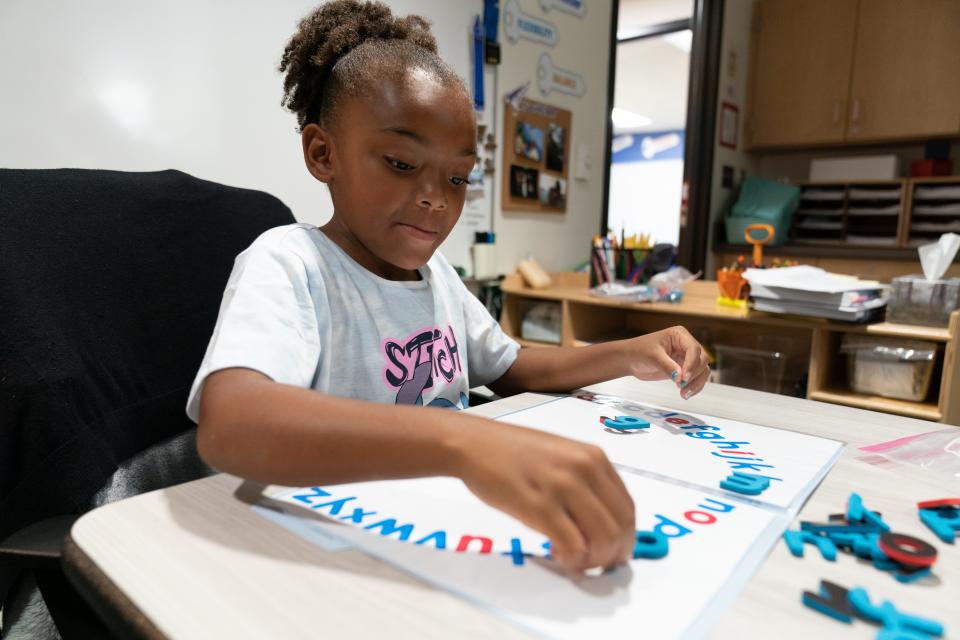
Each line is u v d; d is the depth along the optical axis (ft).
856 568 1.02
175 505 1.20
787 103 10.10
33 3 3.26
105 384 1.87
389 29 2.05
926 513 1.24
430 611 0.87
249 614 0.86
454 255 6.03
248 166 4.29
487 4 5.95
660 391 2.31
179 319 2.20
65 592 1.31
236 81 4.17
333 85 1.85
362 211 1.80
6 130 3.23
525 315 6.48
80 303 1.86
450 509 1.21
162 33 3.78
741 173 10.67
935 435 1.79
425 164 1.73
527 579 0.96
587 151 7.63
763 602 0.91
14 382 1.61
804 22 9.78
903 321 4.44
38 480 1.64
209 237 2.41
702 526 1.15
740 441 1.69
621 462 1.49
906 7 8.91
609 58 7.82
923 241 9.08
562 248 7.47
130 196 2.18
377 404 1.16
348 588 0.93
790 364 5.67
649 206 24.27
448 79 1.77
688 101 9.37
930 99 8.87
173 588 0.92
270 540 1.07
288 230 1.98
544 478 0.92
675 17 11.73
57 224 1.89
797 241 10.12
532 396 2.23
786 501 1.28
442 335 2.27
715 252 10.05
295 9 4.46
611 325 6.61
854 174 9.71
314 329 1.73
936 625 0.84
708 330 6.18
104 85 3.56
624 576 0.97
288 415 1.15
